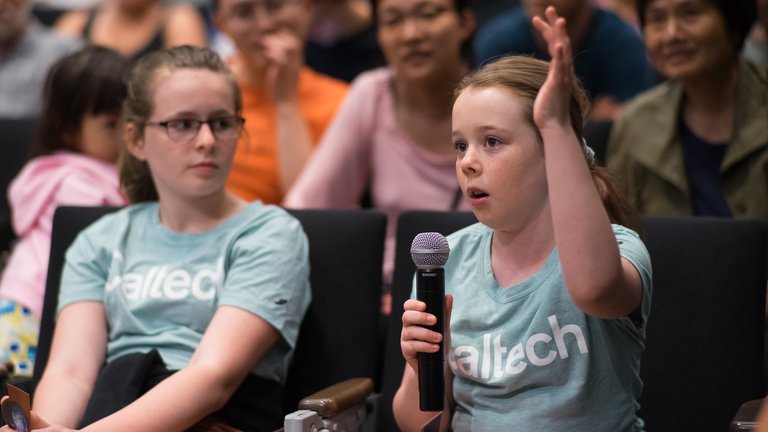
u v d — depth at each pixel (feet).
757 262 13.35
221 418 13.34
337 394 12.52
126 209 15.14
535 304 11.20
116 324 14.21
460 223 14.24
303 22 21.79
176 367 13.60
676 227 13.75
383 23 19.12
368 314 14.38
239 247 14.01
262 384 13.71
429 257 10.56
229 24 21.27
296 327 14.02
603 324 11.01
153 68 14.32
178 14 28.17
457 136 11.14
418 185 19.19
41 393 13.65
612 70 22.54
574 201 10.06
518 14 23.58
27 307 17.10
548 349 11.07
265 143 21.13
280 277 13.80
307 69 24.07
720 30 16.63
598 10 22.90
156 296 14.03
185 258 14.23
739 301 13.32
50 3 34.78
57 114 18.19
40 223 17.80
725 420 13.17
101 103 17.98
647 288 11.00
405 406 12.19
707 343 13.34
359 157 19.67
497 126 10.78
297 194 19.49
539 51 22.82
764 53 24.13
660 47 17.12
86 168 18.02
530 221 11.18
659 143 17.28
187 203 14.38
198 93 13.94
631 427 11.12
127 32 27.91
